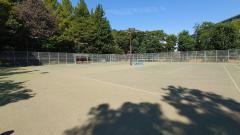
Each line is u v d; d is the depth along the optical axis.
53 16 41.81
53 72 23.53
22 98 9.28
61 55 47.97
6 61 37.81
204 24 62.31
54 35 47.62
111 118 6.38
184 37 67.31
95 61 56.50
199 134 5.06
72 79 16.45
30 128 5.59
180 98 9.05
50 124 5.88
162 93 10.23
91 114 6.80
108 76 18.75
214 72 22.17
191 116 6.48
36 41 43.34
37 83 14.10
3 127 5.67
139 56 63.25
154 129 5.41
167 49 76.81
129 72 23.14
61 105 7.98
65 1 61.84
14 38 39.16
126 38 76.94
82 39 59.25
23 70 26.91
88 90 11.21
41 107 7.72
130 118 6.35
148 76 18.52
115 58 62.00
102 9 63.84
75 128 5.56
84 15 64.69
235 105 7.75
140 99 8.90
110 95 9.80
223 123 5.80
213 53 49.31
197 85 12.70
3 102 8.55
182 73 21.31
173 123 5.85
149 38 77.56
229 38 52.59
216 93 10.08
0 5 32.03
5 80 15.86
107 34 64.12
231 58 46.19
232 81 14.43
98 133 5.20
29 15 37.28
